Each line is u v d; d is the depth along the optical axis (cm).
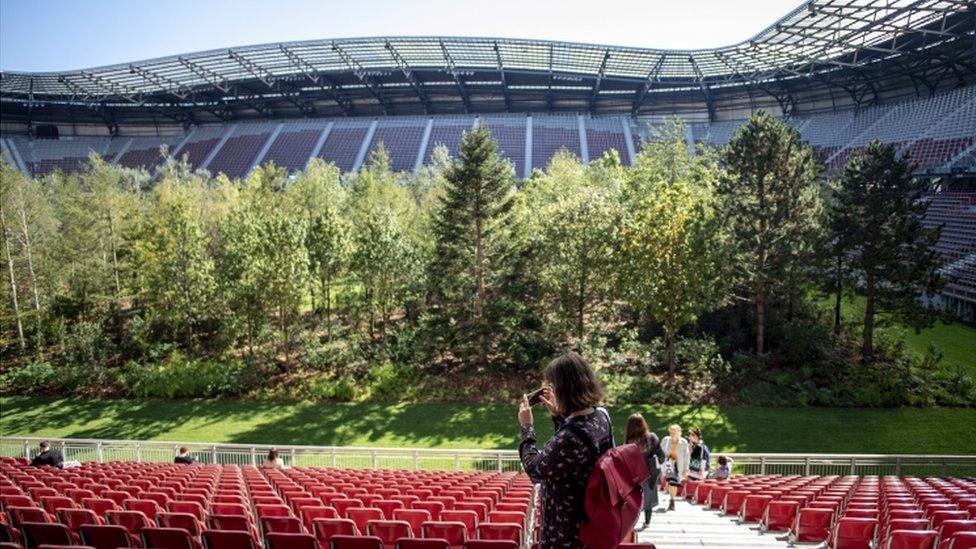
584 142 8588
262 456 2316
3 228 4069
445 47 7488
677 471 1411
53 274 4188
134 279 4175
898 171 3064
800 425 2703
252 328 3688
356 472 1725
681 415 2827
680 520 1222
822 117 7988
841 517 955
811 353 3281
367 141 9094
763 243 3216
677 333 3556
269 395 3284
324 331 3991
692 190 3709
